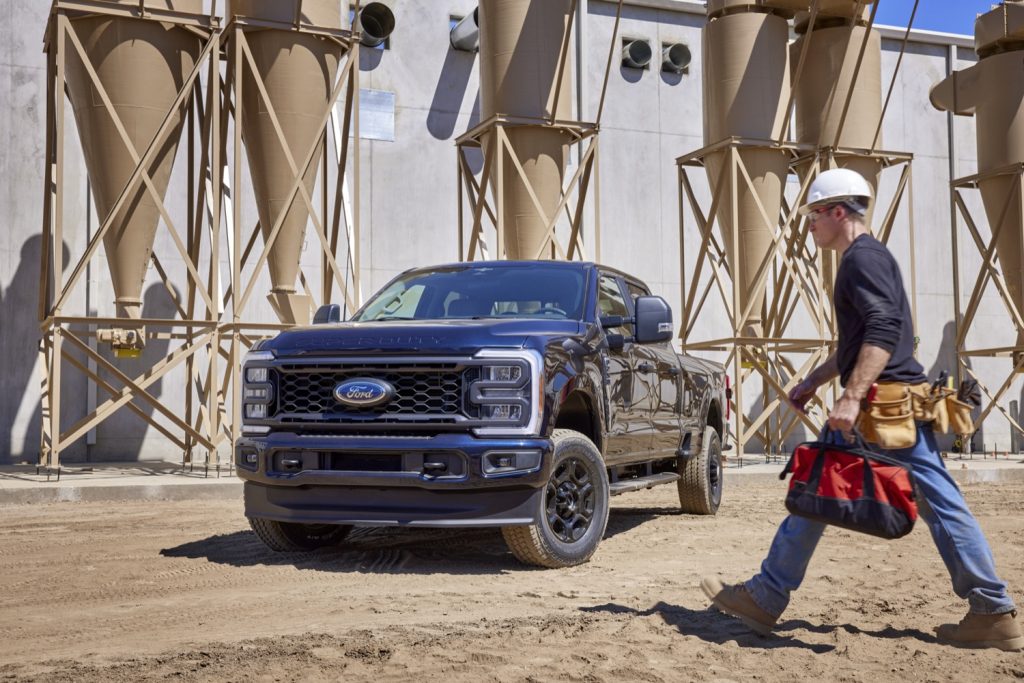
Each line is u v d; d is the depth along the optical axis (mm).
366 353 6156
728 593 4328
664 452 8508
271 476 6281
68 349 16656
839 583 5863
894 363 3973
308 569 6324
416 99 19375
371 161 18938
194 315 16000
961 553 4078
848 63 18656
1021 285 20109
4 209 16516
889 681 3668
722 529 8516
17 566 6441
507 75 16125
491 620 4695
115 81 13555
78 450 16625
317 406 6254
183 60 14039
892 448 3945
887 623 4660
